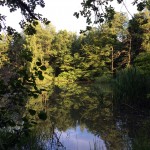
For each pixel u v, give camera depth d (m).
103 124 12.22
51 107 17.22
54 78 45.50
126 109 14.68
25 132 4.54
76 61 47.75
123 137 9.77
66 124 12.28
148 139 7.88
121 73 16.06
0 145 3.97
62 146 8.24
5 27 4.87
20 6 4.75
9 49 4.98
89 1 4.77
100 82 38.91
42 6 4.81
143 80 14.81
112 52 41.16
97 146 8.82
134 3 4.61
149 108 14.30
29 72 4.49
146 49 35.06
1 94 4.41
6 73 4.68
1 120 4.41
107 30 38.34
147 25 34.16
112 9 4.87
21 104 4.54
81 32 5.18
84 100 20.33
